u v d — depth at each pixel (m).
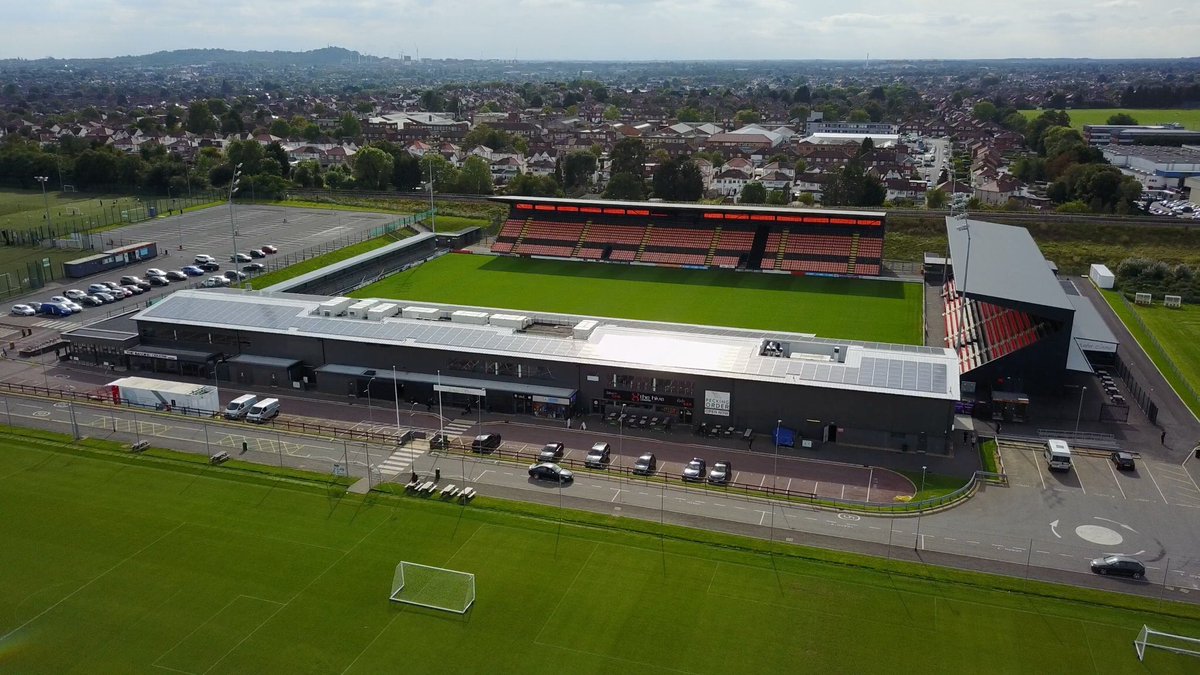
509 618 64.19
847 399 95.56
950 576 69.38
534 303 161.00
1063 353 106.25
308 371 117.62
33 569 70.50
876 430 95.50
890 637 61.75
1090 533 76.75
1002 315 127.31
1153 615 64.25
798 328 143.75
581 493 84.19
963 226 128.00
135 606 65.75
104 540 75.12
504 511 80.44
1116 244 191.25
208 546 74.19
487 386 107.00
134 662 59.44
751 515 79.75
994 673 57.88
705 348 105.81
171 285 164.50
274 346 118.69
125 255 177.62
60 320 142.38
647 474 88.50
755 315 152.12
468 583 68.44
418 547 74.06
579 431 100.62
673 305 159.25
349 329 117.00
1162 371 122.56
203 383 117.31
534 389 105.62
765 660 59.34
